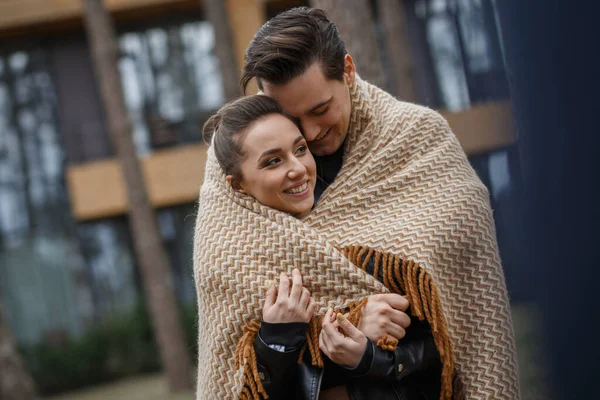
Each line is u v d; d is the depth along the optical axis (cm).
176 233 1296
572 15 137
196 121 1288
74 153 1298
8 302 1301
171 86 1286
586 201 142
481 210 202
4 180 1295
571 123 141
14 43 1293
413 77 1002
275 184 193
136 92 1283
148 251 1002
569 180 144
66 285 1315
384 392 187
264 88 195
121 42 1277
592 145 139
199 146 1236
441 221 197
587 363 147
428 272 191
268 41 190
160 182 1228
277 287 189
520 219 169
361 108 208
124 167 1006
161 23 1281
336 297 192
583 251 144
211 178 211
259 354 184
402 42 999
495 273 199
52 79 1303
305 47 189
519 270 187
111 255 1320
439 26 1066
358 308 188
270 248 195
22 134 1297
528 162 156
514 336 200
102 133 1302
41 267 1311
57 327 1315
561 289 150
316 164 214
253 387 185
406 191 204
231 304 194
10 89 1297
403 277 190
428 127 211
